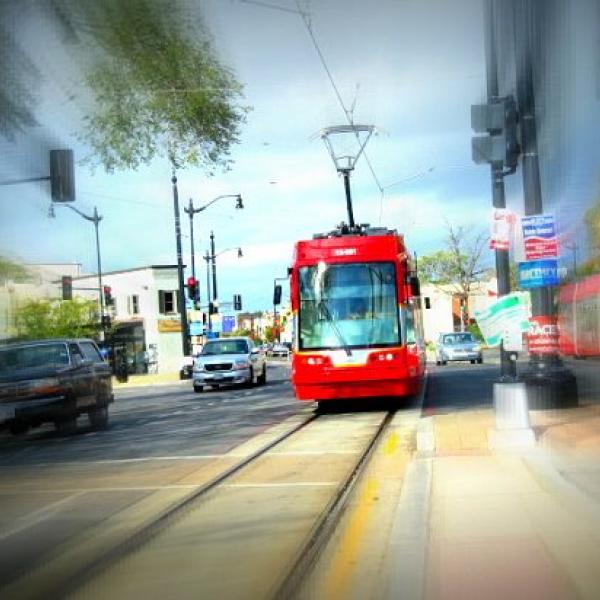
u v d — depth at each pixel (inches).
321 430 586.9
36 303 1973.4
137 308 2623.0
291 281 712.4
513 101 472.4
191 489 381.1
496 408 423.5
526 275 474.6
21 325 1945.1
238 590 228.5
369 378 681.6
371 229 755.4
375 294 695.7
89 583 241.8
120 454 518.3
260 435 573.9
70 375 663.1
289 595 221.8
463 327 2593.5
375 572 239.3
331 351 687.1
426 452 416.8
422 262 2608.3
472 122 466.3
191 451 511.2
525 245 473.7
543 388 544.7
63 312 2055.9
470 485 340.2
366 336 689.6
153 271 2596.0
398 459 437.1
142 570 252.5
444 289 3021.7
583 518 281.7
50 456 531.5
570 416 510.9
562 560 239.0
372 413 682.2
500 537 265.7
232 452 496.7
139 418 792.3
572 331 1476.4
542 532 268.2
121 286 2657.5
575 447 403.5
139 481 411.2
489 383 956.0
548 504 304.0
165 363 2596.0
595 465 360.8
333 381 684.1
